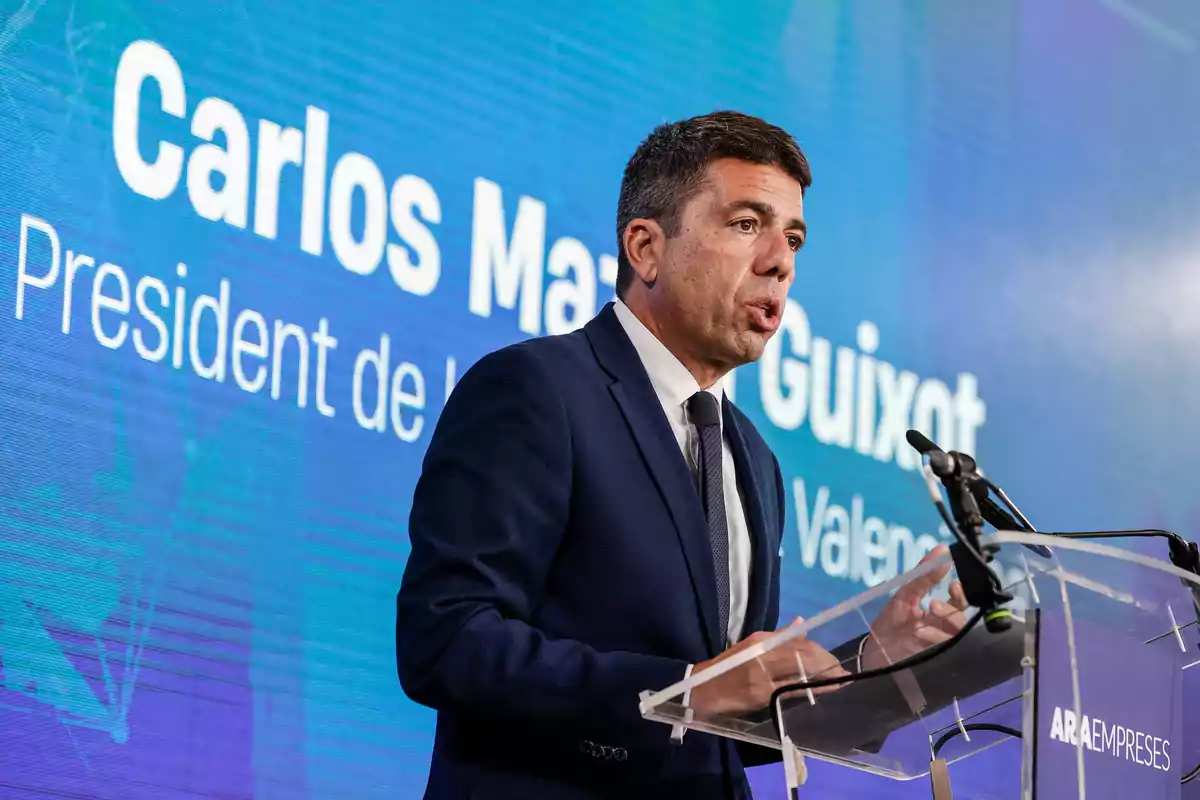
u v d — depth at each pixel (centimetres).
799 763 442
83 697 587
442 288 725
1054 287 994
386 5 728
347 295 692
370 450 691
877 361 888
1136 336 1034
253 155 670
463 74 752
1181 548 449
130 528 611
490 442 464
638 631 459
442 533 457
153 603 612
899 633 385
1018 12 1013
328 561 668
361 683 669
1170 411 1042
